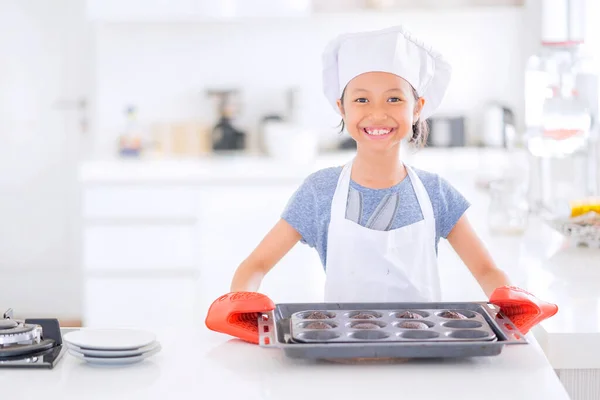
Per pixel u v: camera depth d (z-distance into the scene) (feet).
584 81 9.02
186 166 13.87
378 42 6.03
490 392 4.30
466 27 15.76
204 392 4.30
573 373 5.46
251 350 5.02
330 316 5.17
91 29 16.79
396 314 5.19
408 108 6.12
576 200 8.43
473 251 6.42
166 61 15.84
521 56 15.74
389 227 6.33
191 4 14.61
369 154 6.24
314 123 15.93
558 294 6.40
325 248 6.48
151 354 4.81
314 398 4.21
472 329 4.87
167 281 13.80
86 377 4.54
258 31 15.83
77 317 17.19
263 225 13.76
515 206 8.91
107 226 13.71
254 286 6.13
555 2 12.45
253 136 15.96
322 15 15.56
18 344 4.87
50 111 17.10
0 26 16.87
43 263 17.48
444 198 6.47
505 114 15.06
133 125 15.35
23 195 17.30
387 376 4.53
